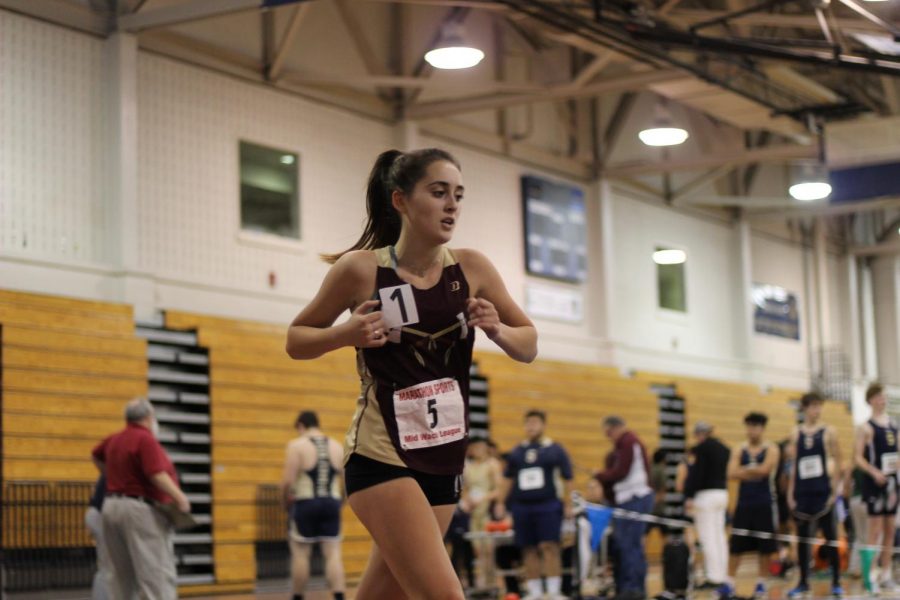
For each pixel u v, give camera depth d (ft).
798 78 71.31
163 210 60.08
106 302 56.24
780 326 116.06
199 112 62.28
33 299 52.90
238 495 60.85
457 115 79.00
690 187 100.32
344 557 66.28
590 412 86.43
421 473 14.48
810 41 57.21
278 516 62.49
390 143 73.92
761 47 57.62
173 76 61.11
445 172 14.66
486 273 15.29
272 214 66.18
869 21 56.24
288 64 67.41
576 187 89.20
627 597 48.80
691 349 102.47
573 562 53.01
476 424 77.05
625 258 94.68
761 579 53.01
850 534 64.13
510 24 79.36
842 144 69.15
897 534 62.28
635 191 96.43
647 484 50.42
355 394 68.59
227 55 63.87
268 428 63.00
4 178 53.78
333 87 70.13
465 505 55.26
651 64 64.59
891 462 54.75
